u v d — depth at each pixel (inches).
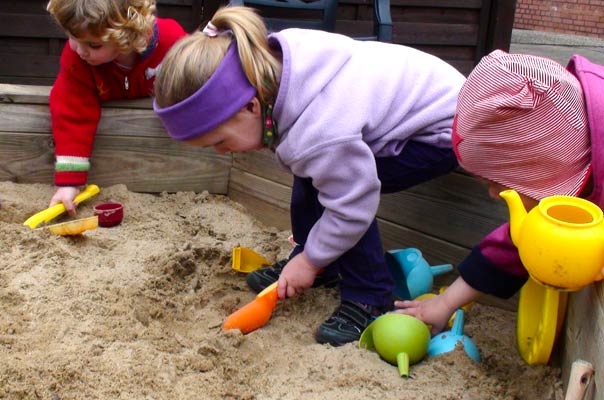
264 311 68.9
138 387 56.2
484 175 54.6
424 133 67.9
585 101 52.0
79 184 88.4
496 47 172.2
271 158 93.4
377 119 64.1
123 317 65.2
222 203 98.6
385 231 85.7
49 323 62.3
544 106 50.0
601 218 47.6
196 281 76.4
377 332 64.4
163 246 82.5
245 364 63.1
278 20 121.7
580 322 55.9
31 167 92.7
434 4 168.1
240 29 60.2
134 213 91.1
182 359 60.7
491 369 65.0
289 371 62.9
